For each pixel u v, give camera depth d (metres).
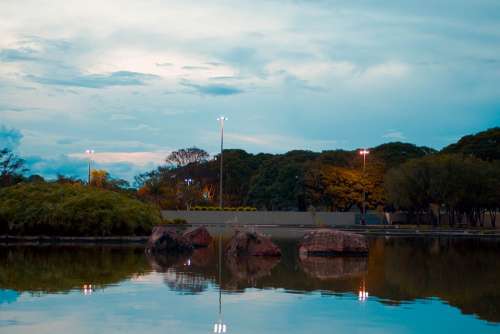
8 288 20.05
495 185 71.75
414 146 108.94
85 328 13.98
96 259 30.92
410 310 16.67
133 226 48.09
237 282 22.19
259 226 77.62
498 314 16.14
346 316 15.73
